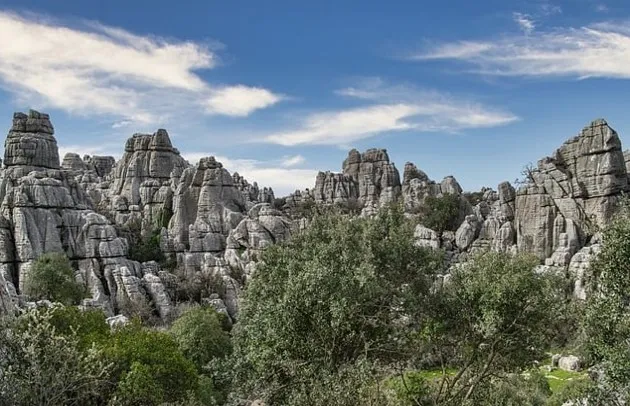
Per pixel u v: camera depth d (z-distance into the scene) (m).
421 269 32.16
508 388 35.03
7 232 96.94
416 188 166.75
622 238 21.59
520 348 29.95
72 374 27.98
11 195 101.69
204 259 115.25
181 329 66.12
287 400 28.53
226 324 90.12
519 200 119.50
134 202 150.88
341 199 175.25
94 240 102.06
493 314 27.89
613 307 21.23
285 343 29.61
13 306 40.19
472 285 29.34
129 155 159.88
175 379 45.72
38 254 96.50
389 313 31.94
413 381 32.56
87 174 164.88
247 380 33.38
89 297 92.38
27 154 117.12
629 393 20.08
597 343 21.61
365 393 25.48
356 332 31.30
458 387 33.03
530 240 115.12
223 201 135.62
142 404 41.59
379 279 30.66
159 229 130.25
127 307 91.50
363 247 31.11
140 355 44.75
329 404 24.69
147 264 109.38
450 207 142.12
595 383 21.97
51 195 103.25
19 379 25.47
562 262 103.81
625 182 112.12
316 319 29.19
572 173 115.94
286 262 33.84
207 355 63.66
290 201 176.25
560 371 69.25
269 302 31.27
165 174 155.12
